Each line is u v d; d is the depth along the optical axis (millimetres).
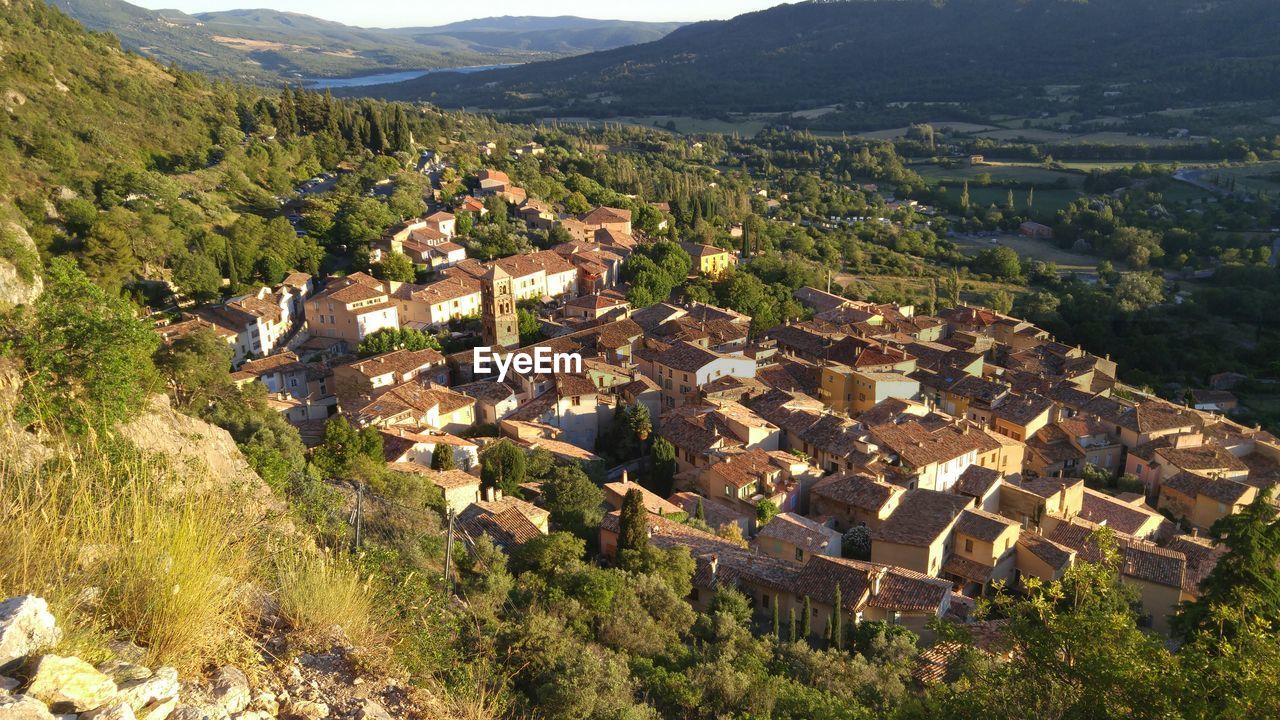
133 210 128750
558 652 28188
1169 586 55812
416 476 59594
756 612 50969
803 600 48906
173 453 27094
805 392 95938
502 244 148500
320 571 14633
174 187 139500
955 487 69812
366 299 113500
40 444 16688
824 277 168250
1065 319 161125
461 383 101750
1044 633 19625
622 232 171000
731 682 33625
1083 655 18516
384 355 96500
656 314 117250
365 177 172875
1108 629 18703
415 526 42844
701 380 92438
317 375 97812
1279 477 84375
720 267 158000
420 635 15852
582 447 88562
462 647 20922
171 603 11047
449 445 68500
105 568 11602
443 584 29469
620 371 95812
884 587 49469
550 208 184000
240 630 12531
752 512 68500
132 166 141500
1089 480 85750
